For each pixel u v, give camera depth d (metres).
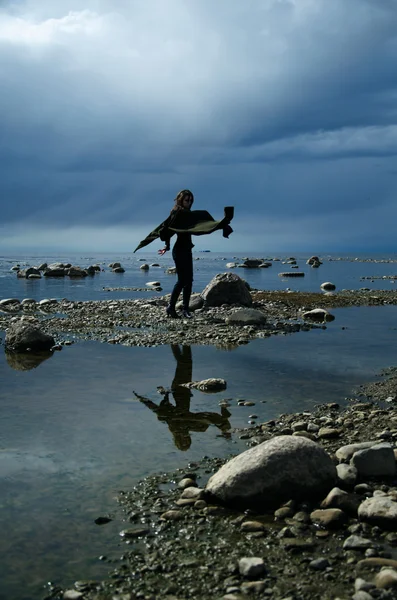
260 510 3.97
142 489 4.21
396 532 3.58
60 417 5.92
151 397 6.77
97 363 8.78
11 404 6.39
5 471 4.50
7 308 16.33
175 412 6.16
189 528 3.67
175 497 4.10
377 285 28.38
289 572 3.16
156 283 26.64
